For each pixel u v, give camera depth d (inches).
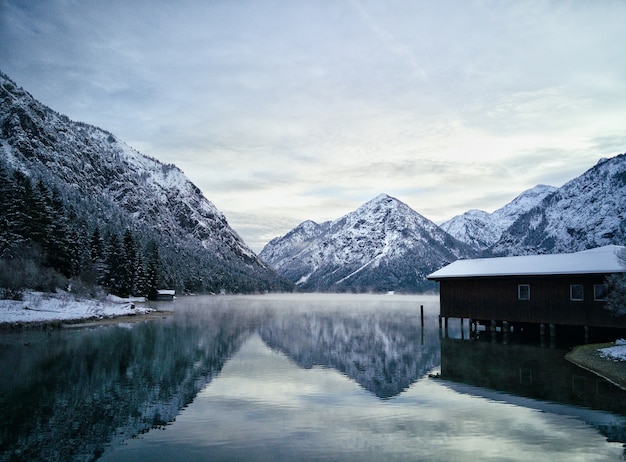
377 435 578.6
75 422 623.2
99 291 3061.0
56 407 687.7
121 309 2536.9
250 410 689.0
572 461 495.8
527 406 702.5
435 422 629.6
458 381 887.7
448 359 1141.7
